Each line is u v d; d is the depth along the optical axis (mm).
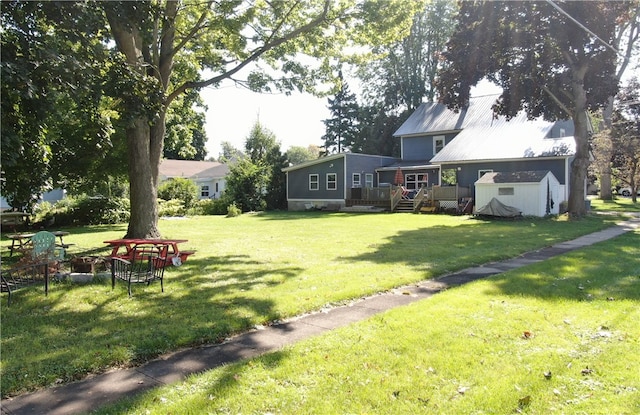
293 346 4418
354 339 4562
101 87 8016
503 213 21547
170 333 4879
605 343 4305
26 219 21062
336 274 8195
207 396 3367
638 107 31438
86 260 8242
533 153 25453
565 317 5145
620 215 22328
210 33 14500
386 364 3896
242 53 14469
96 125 9195
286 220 23359
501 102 23062
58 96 7188
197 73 15820
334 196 32531
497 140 28516
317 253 11102
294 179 34812
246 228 18781
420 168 31422
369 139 49906
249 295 6656
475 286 6906
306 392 3400
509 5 19906
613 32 19531
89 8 7344
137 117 8766
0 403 3379
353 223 20578
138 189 12453
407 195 31344
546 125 28328
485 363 3877
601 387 3404
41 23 7969
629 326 4773
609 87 20328
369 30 13578
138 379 3791
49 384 3715
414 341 4438
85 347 4484
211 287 7281
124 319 5504
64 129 16844
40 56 6527
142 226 12508
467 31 21422
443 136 34406
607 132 30797
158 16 8523
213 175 43562
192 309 5922
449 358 3986
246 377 3688
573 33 19312
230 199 31609
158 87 9094
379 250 11398
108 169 19969
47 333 5000
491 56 21141
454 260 9484
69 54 7219
